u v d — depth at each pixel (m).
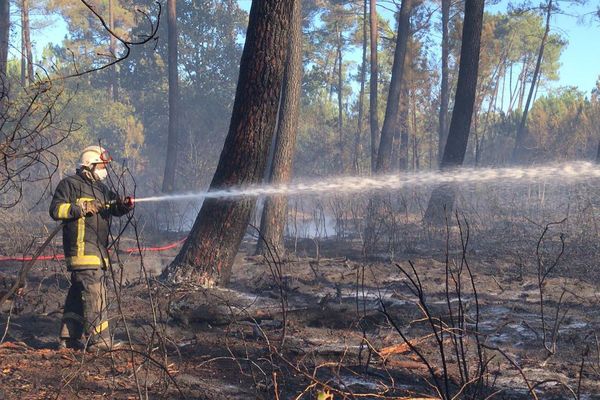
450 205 16.61
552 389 4.99
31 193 18.81
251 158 8.56
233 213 8.40
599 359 5.61
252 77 8.54
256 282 8.97
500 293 8.63
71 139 29.88
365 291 8.65
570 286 9.03
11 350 5.62
